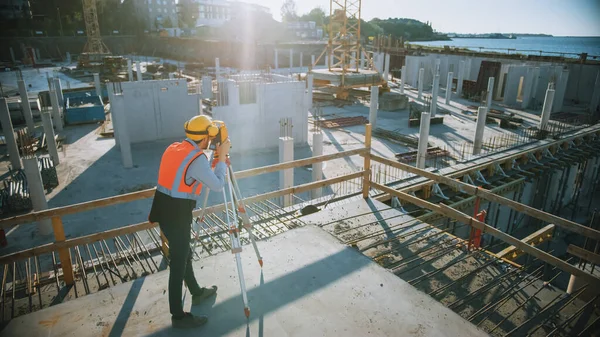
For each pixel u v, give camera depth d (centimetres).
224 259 414
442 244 550
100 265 554
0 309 457
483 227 493
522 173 1842
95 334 306
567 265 420
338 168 2017
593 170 2314
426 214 1351
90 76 5550
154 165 2067
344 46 4519
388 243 548
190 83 4009
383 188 628
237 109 2247
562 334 400
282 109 2378
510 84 3722
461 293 455
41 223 1345
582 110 3575
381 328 312
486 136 2653
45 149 2325
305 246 438
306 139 2514
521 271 494
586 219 2059
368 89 4434
